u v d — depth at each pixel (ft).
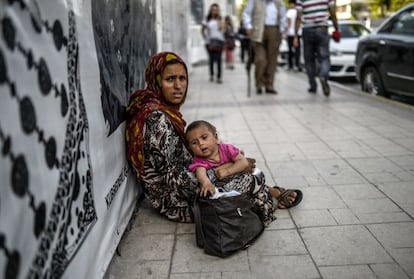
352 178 12.41
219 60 35.99
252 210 9.68
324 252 8.62
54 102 5.63
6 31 4.55
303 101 24.94
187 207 10.11
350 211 10.34
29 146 4.89
